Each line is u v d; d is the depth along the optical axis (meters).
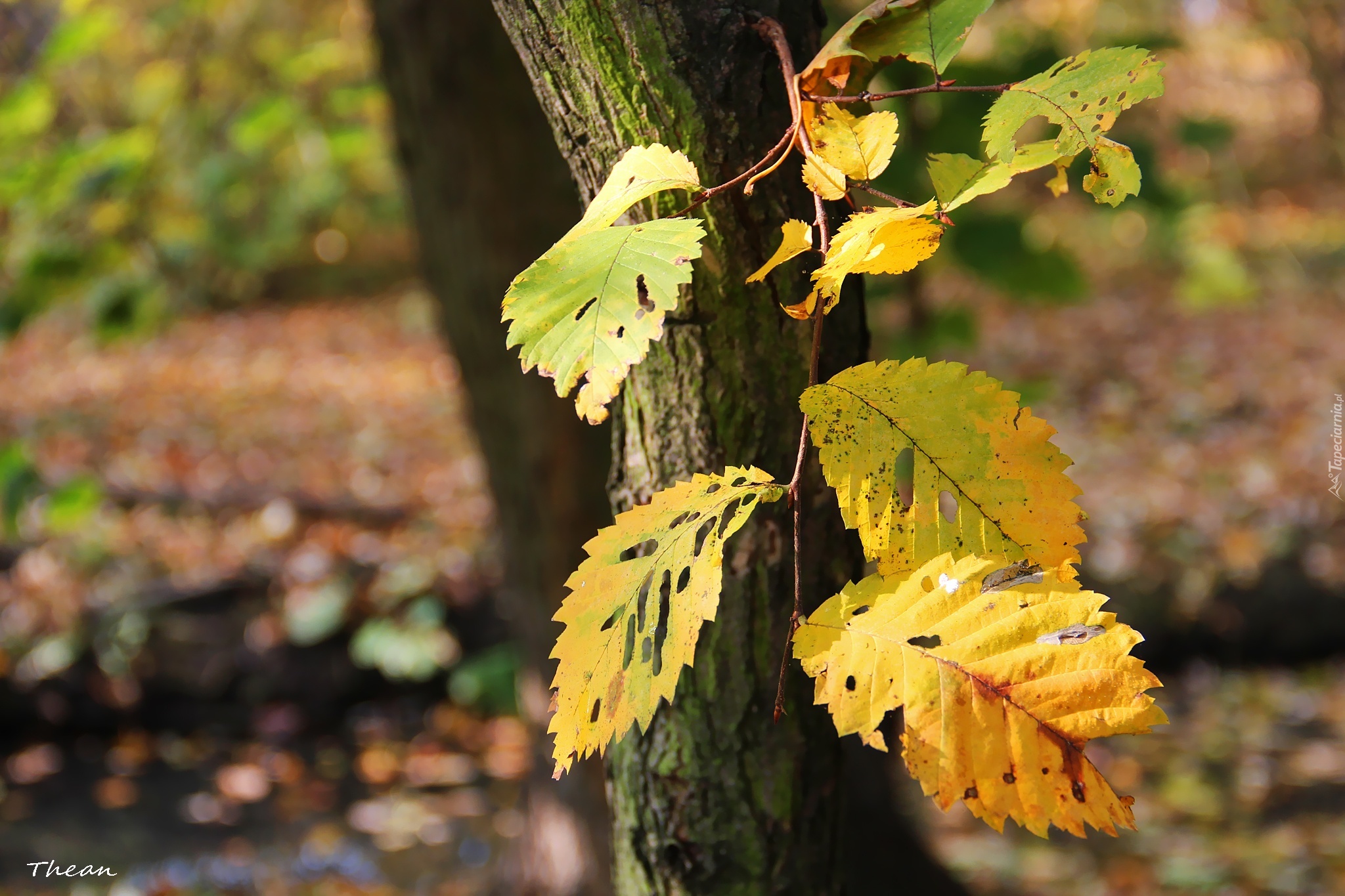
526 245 2.68
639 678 0.72
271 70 3.62
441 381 10.00
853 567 1.21
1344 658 5.41
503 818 4.49
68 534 5.73
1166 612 5.37
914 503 0.74
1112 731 0.65
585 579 0.77
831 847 1.29
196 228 3.66
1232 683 5.25
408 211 2.84
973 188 0.72
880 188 2.19
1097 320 10.29
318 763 4.96
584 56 1.01
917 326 2.88
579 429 2.82
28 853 4.20
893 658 0.69
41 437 8.29
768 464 1.13
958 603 0.70
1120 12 6.33
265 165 4.52
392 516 6.56
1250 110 13.22
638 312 0.68
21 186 2.91
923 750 0.66
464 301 2.77
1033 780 0.65
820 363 1.12
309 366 10.65
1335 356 8.92
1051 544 0.72
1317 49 10.38
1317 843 3.96
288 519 6.39
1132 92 0.72
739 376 1.11
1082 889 3.73
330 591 5.48
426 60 2.59
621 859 1.33
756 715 1.21
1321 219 11.98
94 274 3.13
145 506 6.59
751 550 1.17
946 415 0.74
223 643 5.29
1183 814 4.21
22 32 3.84
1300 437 7.12
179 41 3.96
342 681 5.30
